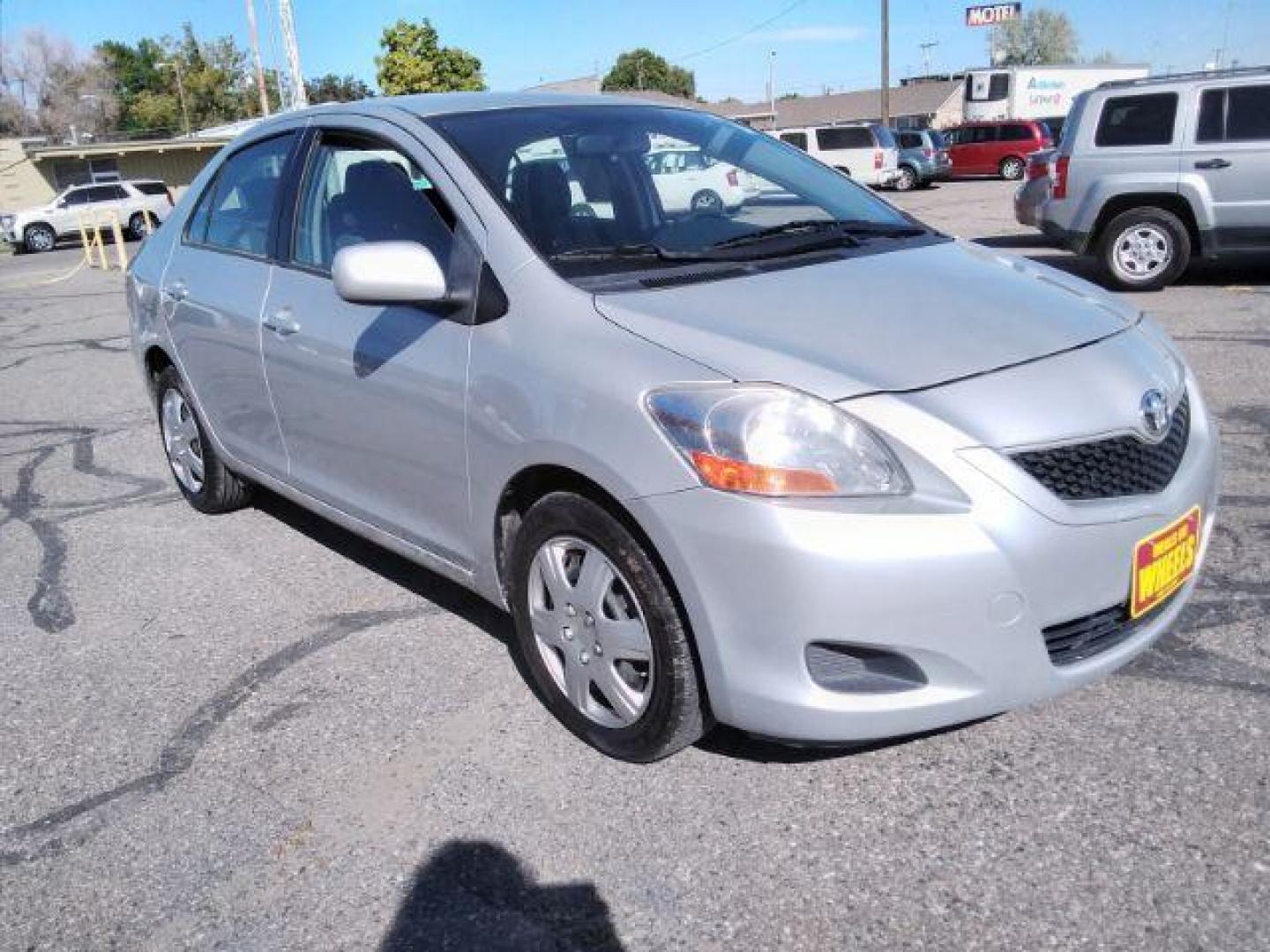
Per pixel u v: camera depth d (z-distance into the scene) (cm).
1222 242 932
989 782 273
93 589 438
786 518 237
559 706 305
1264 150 896
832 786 276
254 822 281
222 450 469
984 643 243
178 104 8394
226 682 354
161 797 295
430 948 235
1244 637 332
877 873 245
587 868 254
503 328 298
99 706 345
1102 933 223
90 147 4003
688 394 253
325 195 384
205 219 469
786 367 253
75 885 262
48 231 2991
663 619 263
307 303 376
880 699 244
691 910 239
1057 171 994
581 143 355
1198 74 934
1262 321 782
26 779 307
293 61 2759
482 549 318
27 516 537
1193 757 276
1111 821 255
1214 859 241
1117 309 319
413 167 347
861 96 7244
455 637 372
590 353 273
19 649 390
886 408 245
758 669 247
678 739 274
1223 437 521
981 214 1900
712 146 386
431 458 324
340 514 392
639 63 9188
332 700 337
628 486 257
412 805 282
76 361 981
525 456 285
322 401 370
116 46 9038
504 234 310
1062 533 246
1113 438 260
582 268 303
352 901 250
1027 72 4238
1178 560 275
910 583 236
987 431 246
